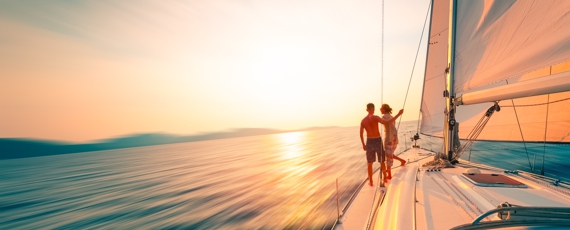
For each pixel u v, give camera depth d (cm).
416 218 170
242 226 509
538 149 840
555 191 201
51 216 809
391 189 244
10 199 1165
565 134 338
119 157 4716
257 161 1823
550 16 200
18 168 3759
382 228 160
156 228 571
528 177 252
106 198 980
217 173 1348
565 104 337
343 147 2459
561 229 96
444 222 162
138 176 1584
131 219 665
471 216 167
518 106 393
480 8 273
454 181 248
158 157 3631
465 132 518
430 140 1780
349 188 723
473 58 288
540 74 342
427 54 636
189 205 727
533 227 99
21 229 716
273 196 720
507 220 103
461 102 308
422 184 251
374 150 307
